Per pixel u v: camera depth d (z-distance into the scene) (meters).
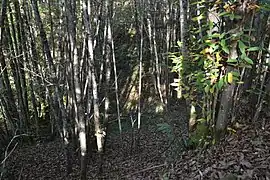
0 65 7.82
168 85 12.18
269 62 4.01
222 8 3.57
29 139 9.34
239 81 3.80
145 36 14.52
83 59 7.47
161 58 12.87
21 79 9.27
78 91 5.96
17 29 8.62
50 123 10.53
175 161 4.74
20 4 9.33
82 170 6.19
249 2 3.12
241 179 3.23
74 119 7.63
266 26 3.83
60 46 7.93
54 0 8.84
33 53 8.96
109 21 8.06
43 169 7.52
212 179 3.50
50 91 8.22
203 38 3.60
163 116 11.66
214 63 3.43
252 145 3.70
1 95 7.50
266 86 4.30
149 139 9.87
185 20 4.18
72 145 7.79
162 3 12.52
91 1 7.70
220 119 4.00
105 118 8.09
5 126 8.40
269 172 3.18
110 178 6.43
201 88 3.91
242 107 4.46
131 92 14.19
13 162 7.58
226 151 3.83
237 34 3.17
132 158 7.99
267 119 4.15
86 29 6.32
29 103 11.12
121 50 15.79
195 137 4.47
